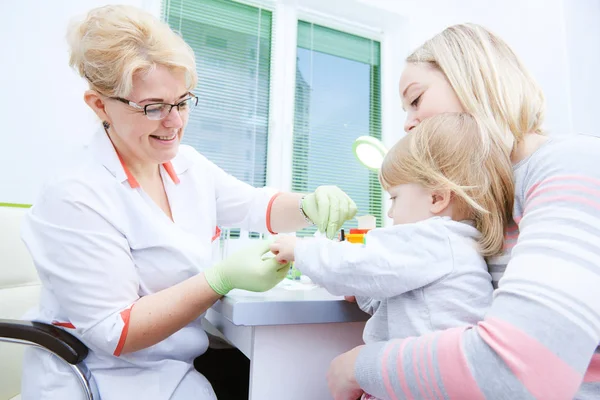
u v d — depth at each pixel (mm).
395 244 554
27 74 1311
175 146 803
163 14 1747
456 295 507
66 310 683
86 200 709
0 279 984
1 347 957
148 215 776
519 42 1828
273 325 678
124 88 676
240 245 1666
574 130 1611
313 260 602
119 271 691
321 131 2025
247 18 1928
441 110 639
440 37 673
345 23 2121
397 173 619
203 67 1809
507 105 572
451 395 416
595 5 1739
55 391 691
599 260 380
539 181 469
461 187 543
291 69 1936
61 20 1370
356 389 558
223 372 1103
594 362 435
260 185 1856
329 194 947
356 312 707
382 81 2205
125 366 718
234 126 1838
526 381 371
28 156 1291
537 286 385
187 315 687
